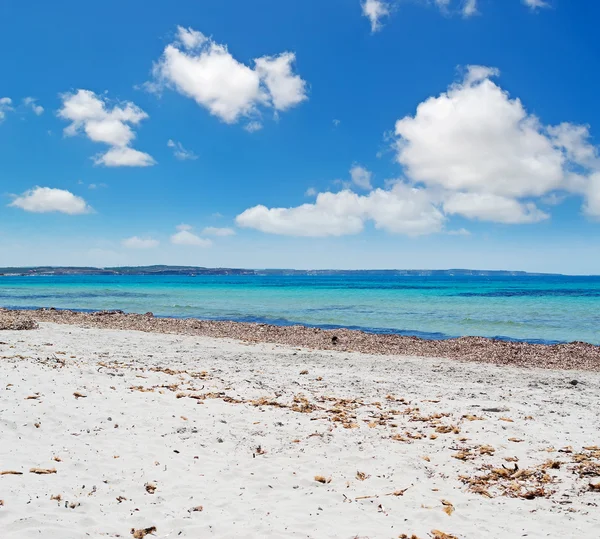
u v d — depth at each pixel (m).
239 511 5.92
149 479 6.68
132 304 52.75
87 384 11.27
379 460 7.91
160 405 10.15
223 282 155.50
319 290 89.56
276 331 29.00
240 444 8.33
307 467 7.53
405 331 31.81
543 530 5.67
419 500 6.50
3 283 136.25
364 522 5.79
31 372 11.86
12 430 7.91
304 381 14.25
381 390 13.42
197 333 28.11
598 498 6.64
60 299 61.38
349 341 25.80
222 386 12.66
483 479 7.29
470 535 5.53
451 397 12.79
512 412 11.22
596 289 97.44
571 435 9.45
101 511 5.65
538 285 128.88
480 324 34.91
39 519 5.22
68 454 7.25
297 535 5.38
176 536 5.24
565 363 20.59
